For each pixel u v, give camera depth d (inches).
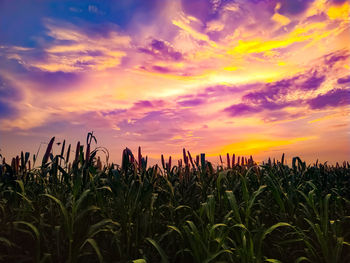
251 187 123.4
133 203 85.4
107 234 88.9
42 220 81.5
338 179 147.0
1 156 130.0
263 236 71.4
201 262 73.2
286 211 107.4
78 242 73.2
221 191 107.1
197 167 130.3
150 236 87.7
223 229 76.3
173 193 102.5
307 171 123.8
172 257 88.4
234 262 74.7
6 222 89.0
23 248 86.5
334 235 83.1
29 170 113.1
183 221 94.2
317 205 106.4
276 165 144.1
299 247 95.3
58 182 107.7
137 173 107.3
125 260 78.5
